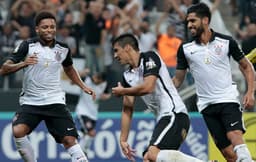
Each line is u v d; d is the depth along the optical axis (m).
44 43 25.05
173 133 22.61
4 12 45.72
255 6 41.50
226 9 48.34
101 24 43.44
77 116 38.69
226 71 24.22
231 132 23.86
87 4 44.34
